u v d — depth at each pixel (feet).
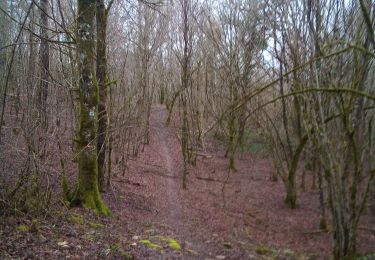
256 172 54.13
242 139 58.49
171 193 46.70
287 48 48.78
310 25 27.22
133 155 64.18
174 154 69.87
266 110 48.24
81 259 20.94
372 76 27.09
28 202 26.08
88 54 30.55
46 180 29.35
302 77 31.91
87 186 32.32
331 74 25.41
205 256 26.13
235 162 59.36
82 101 31.37
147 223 33.47
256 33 64.69
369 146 26.27
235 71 62.44
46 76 34.94
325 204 33.32
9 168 25.81
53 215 27.50
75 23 30.73
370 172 25.18
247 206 41.39
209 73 75.41
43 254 20.48
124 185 46.50
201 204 42.19
